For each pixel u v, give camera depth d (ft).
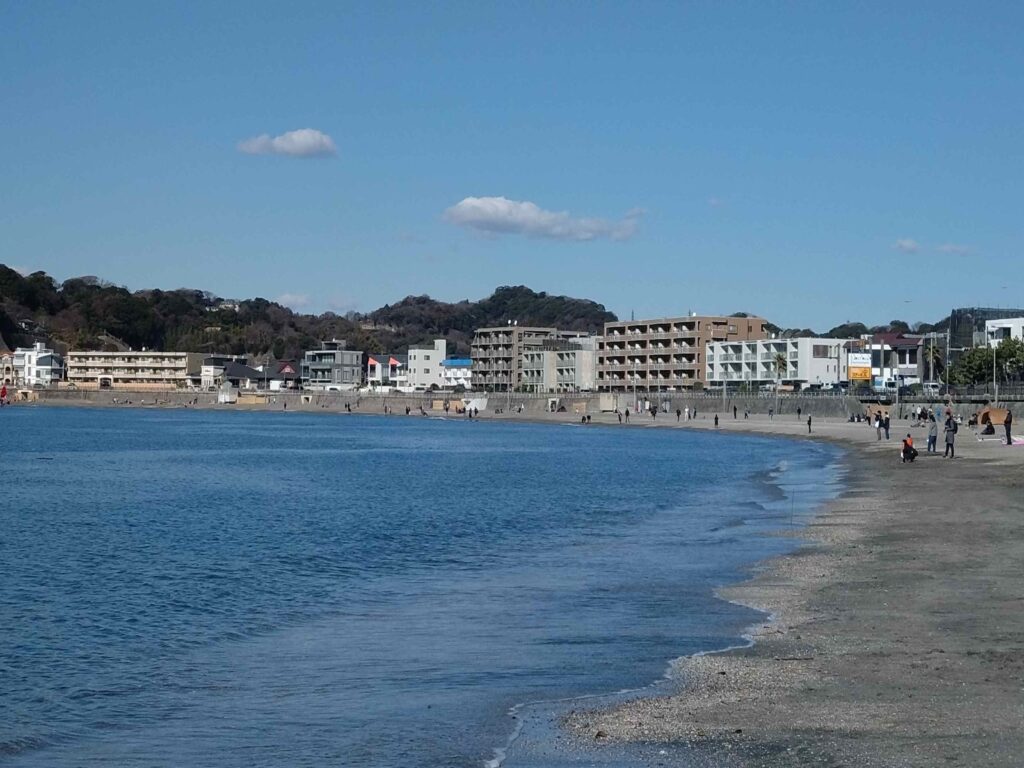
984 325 638.94
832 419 523.29
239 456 325.42
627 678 57.21
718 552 109.09
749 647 63.21
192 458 314.35
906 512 138.72
